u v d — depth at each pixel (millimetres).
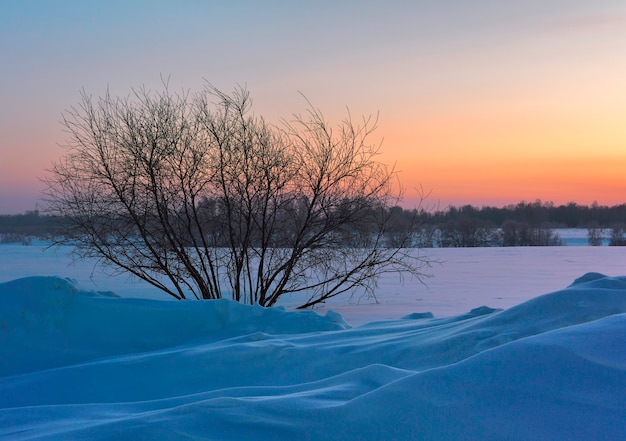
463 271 24844
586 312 5375
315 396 3631
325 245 12812
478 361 3271
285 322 8539
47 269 24859
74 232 12562
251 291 12680
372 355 5961
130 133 12492
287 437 3031
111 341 8188
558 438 2654
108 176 12406
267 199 12664
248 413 3281
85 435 3285
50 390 6324
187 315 8617
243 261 12773
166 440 3080
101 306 8609
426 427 2879
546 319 5488
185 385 6117
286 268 12820
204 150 12672
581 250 43438
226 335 8258
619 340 3277
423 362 5508
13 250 42312
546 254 38000
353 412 3115
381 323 8320
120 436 3189
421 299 15328
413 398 3098
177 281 12711
